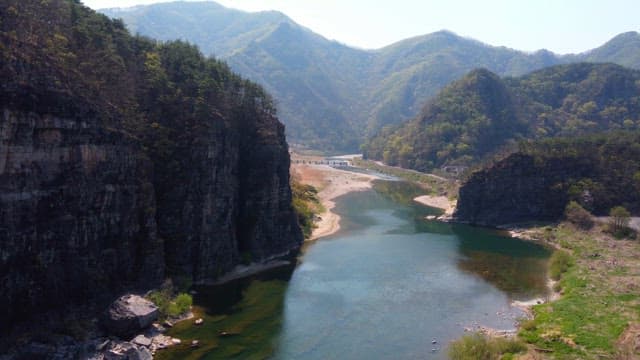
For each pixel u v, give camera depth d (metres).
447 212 194.38
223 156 112.88
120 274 89.69
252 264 122.12
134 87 105.44
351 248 143.25
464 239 157.88
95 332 76.19
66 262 78.19
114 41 110.56
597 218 166.00
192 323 86.81
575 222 166.62
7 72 68.38
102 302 82.88
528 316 95.06
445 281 115.56
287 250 137.38
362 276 117.62
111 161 87.56
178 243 102.94
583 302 96.38
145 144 101.69
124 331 77.00
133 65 109.81
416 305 100.31
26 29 81.31
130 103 100.69
